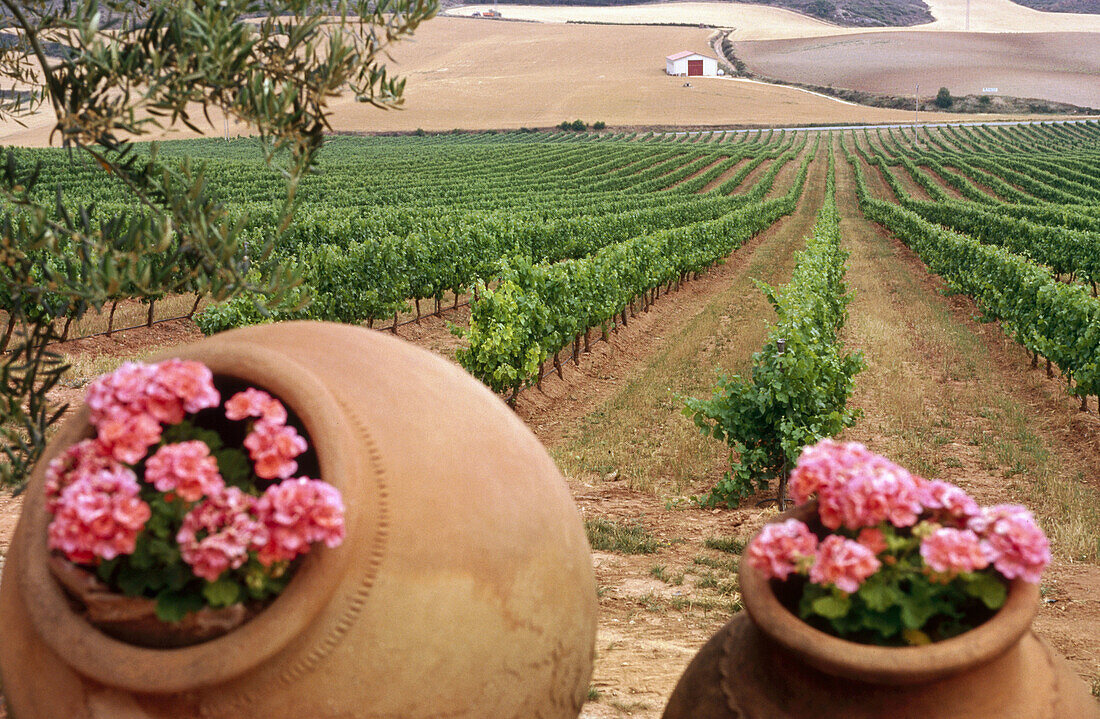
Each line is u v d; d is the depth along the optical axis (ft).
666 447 35.01
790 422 28.02
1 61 10.00
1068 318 42.63
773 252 117.91
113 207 81.56
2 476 9.39
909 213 121.80
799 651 6.44
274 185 175.52
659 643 16.65
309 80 8.92
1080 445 34.76
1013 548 6.40
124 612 6.26
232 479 6.72
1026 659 6.84
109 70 8.11
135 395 6.53
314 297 49.01
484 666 6.96
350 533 6.43
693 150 294.87
